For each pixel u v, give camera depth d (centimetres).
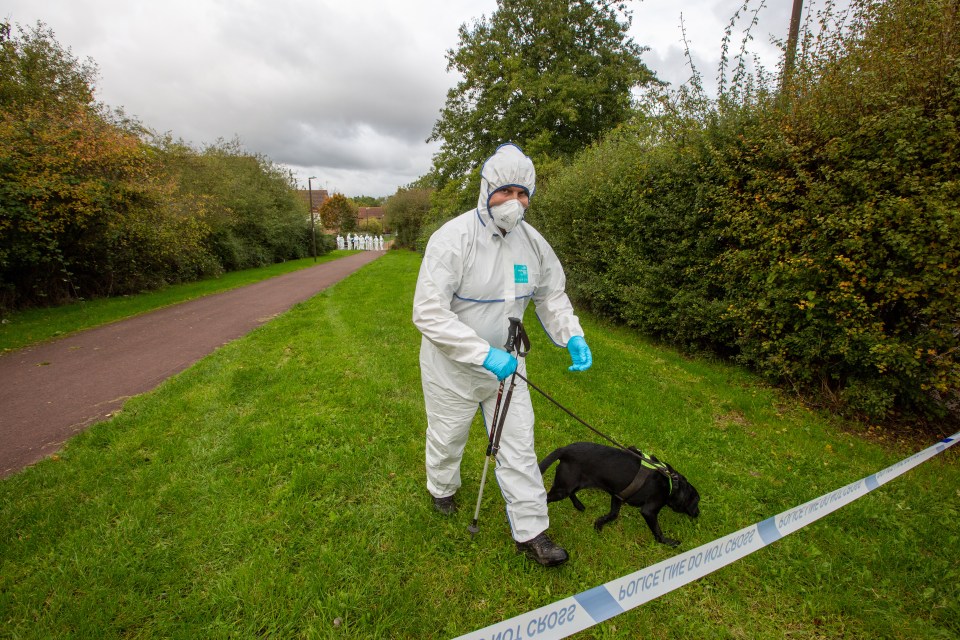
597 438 396
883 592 241
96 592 225
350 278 1714
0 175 965
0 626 207
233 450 361
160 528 272
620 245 743
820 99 446
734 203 536
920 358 402
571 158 1920
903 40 406
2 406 480
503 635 144
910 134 379
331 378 534
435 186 2475
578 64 2133
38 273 1124
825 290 454
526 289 253
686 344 670
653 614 226
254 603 222
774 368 528
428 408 264
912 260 381
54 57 1277
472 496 313
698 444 390
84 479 321
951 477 349
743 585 243
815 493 323
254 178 2977
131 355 681
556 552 241
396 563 255
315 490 315
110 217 1172
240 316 1008
